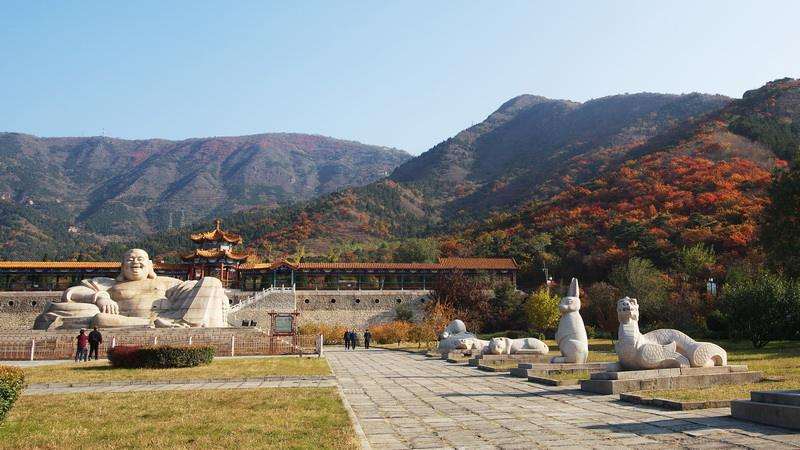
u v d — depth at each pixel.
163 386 18.77
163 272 80.19
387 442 10.02
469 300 69.69
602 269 81.56
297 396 15.31
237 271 84.44
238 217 168.12
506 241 102.25
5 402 10.82
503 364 27.03
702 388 15.25
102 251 146.50
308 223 150.50
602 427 10.95
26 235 178.00
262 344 35.88
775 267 43.19
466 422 11.83
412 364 29.16
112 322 38.66
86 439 10.23
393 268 80.56
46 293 71.38
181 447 9.48
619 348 17.30
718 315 47.16
